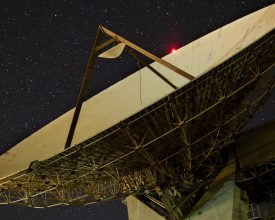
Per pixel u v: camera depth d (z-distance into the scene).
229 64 12.22
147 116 12.25
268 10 14.84
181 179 16.05
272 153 17.98
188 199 16.94
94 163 13.69
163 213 17.39
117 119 17.19
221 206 16.09
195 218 16.27
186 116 12.89
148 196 17.45
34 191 15.33
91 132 16.98
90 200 16.17
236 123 15.95
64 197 15.84
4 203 15.43
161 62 14.70
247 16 15.89
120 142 12.95
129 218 17.81
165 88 17.61
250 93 15.39
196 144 15.22
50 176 14.26
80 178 14.80
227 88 13.37
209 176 18.16
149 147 13.78
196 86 12.14
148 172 15.48
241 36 15.38
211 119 14.62
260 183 19.00
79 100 14.29
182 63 17.91
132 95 18.14
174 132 13.52
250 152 18.58
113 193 16.00
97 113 17.98
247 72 13.46
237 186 16.78
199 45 17.69
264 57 13.30
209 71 11.88
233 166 17.94
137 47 14.69
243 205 16.41
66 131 17.30
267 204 20.17
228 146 19.50
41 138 17.22
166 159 14.70
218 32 17.03
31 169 12.91
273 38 12.68
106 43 14.33
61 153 12.69
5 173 15.63
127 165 14.66
